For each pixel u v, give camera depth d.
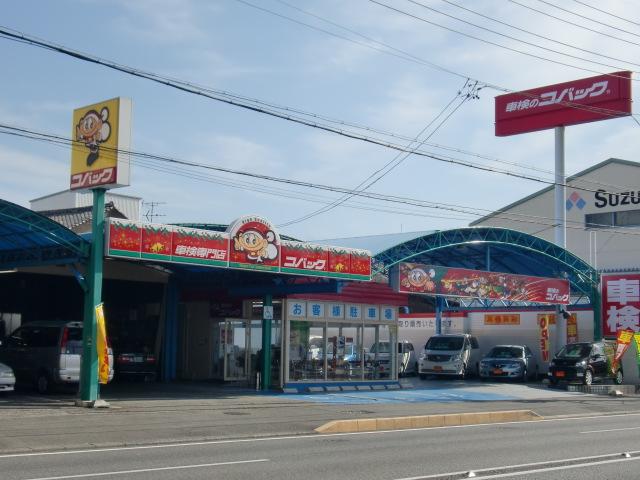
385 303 30.91
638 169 47.50
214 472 11.28
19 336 25.14
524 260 37.00
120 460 12.48
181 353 31.61
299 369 27.58
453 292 29.86
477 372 39.25
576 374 33.41
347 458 13.04
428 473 11.52
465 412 21.83
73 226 33.72
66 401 21.45
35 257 22.27
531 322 40.75
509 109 43.19
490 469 12.02
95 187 20.42
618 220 47.97
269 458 12.91
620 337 34.91
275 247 23.66
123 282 30.97
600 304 38.44
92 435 15.15
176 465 11.96
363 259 26.44
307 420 18.86
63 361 23.61
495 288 31.73
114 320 30.84
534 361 38.72
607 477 11.41
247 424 17.64
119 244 20.34
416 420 19.64
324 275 25.06
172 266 28.05
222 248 22.34
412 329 44.88
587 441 16.14
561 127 41.22
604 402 28.09
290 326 27.45
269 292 27.16
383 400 25.05
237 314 29.62
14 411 18.89
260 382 27.50
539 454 13.92
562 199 40.19
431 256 35.19
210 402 22.30
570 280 38.59
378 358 30.50
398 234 30.23
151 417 18.28
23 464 11.94
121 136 19.95
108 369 20.20
